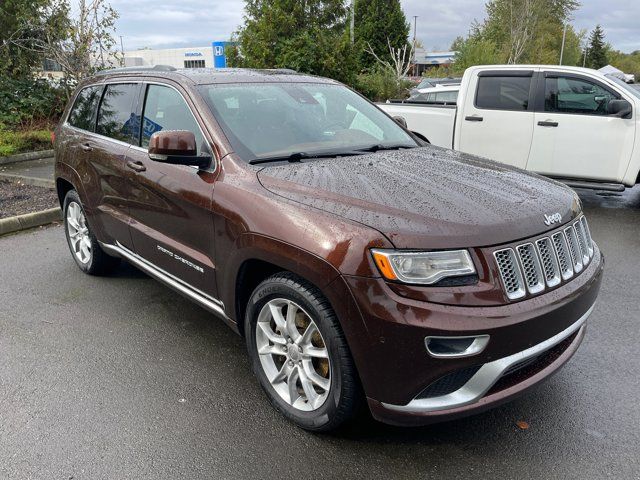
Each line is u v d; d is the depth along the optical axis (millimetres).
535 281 2521
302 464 2615
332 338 2512
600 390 3180
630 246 5836
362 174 2975
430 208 2531
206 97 3488
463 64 30656
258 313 2932
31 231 6531
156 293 4656
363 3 41562
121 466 2607
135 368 3486
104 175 4238
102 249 4727
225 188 3047
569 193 3096
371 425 2896
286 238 2604
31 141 11852
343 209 2553
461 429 2855
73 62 13164
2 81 13141
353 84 19203
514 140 7453
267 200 2799
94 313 4277
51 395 3191
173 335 3924
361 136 3820
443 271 2326
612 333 3854
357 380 2531
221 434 2840
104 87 4586
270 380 2975
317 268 2463
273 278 2775
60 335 3922
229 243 2971
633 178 6887
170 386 3287
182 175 3369
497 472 2549
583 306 2688
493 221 2480
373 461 2629
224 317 3248
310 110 3814
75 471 2574
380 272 2328
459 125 7785
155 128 3789
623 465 2578
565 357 2795
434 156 3562
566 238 2725
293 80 4090
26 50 13789
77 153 4648
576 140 7090
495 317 2316
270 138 3395
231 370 3469
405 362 2328
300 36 17734
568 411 2986
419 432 2836
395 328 2291
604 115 6934
